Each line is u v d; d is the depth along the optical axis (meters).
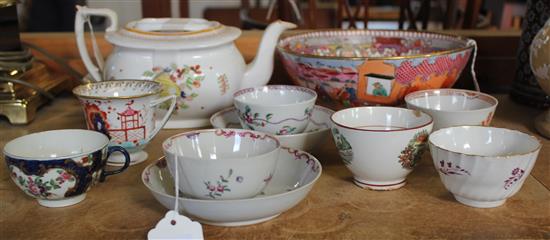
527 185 0.69
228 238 0.57
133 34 0.83
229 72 0.85
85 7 0.89
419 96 0.83
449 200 0.66
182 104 0.84
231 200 0.55
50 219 0.62
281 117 0.74
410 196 0.67
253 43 1.11
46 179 0.61
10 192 0.68
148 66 0.82
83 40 0.90
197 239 0.56
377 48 1.06
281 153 0.71
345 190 0.68
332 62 0.83
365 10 1.56
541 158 0.78
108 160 0.75
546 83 0.83
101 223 0.61
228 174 0.56
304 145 0.76
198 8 2.64
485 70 1.14
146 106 0.73
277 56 1.11
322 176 0.73
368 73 0.83
